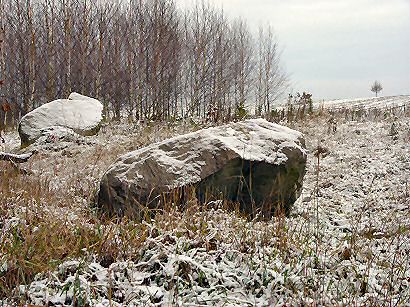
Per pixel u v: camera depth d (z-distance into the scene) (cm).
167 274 342
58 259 362
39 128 1267
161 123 1609
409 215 602
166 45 2467
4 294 323
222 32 2931
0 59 2233
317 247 419
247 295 338
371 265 403
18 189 545
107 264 375
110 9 2661
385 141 1130
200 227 418
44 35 2717
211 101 2670
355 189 766
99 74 2409
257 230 454
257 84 3341
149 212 518
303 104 1905
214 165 544
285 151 579
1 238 386
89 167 874
